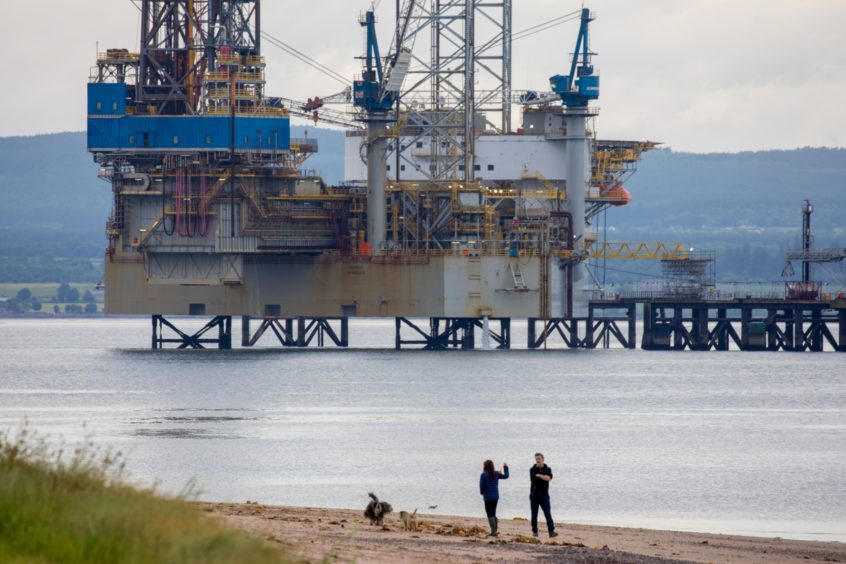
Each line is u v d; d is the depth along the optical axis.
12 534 127.31
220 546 130.12
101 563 123.69
